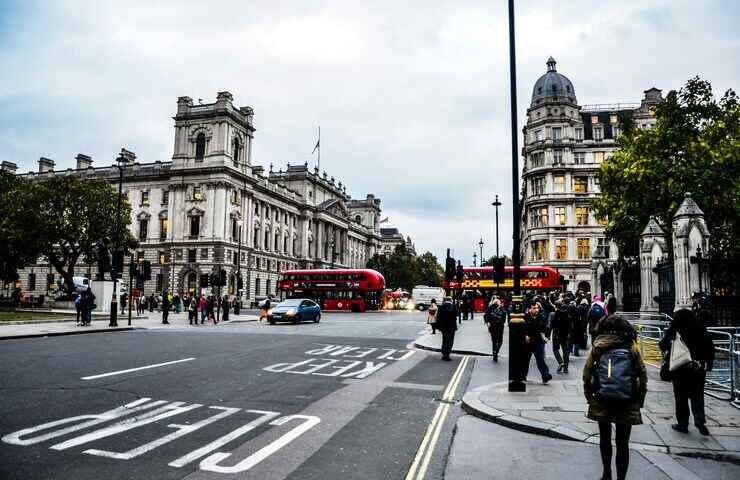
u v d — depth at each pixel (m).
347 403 9.43
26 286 79.00
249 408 8.76
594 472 5.82
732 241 25.31
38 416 7.85
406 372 13.52
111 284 40.16
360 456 6.34
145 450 6.37
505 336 24.77
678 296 18.30
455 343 20.98
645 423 7.86
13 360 13.80
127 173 77.38
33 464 5.76
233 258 71.44
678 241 18.56
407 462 6.14
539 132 69.75
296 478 5.53
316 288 55.78
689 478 5.67
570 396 9.80
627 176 27.73
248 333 25.00
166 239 73.69
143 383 10.79
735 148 24.64
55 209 47.97
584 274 64.56
